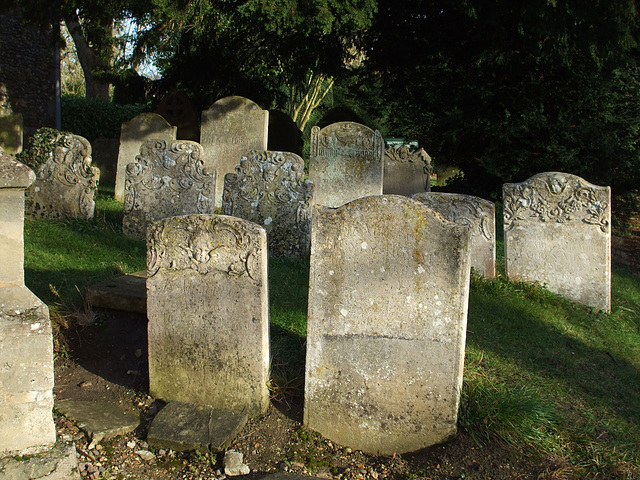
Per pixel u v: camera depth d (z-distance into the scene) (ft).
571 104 39.19
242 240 12.27
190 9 43.34
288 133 57.72
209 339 12.85
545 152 39.22
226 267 12.50
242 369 12.70
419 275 11.87
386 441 12.28
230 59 59.00
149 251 13.10
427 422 12.07
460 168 46.03
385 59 46.29
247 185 25.26
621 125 37.83
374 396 12.30
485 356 16.15
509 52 37.88
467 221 23.27
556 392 14.88
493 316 19.71
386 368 12.19
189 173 25.64
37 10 41.88
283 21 36.76
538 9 33.30
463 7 36.88
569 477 11.37
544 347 18.02
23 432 9.83
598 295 22.52
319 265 12.42
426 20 42.37
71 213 26.78
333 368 12.49
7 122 47.32
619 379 16.79
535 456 11.85
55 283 17.76
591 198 22.20
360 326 12.28
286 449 11.85
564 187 22.58
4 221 9.50
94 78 63.52
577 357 17.87
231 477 10.71
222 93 61.05
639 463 12.12
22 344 9.61
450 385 11.88
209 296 12.73
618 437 13.03
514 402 12.83
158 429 11.67
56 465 9.80
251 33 53.52
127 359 14.79
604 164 38.22
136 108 71.46
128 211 26.43
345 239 12.23
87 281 18.25
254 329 12.50
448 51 42.88
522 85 39.27
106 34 50.80
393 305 12.07
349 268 12.25
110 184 43.39
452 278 11.66
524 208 23.27
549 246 23.06
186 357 13.07
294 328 16.37
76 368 14.43
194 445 11.28
